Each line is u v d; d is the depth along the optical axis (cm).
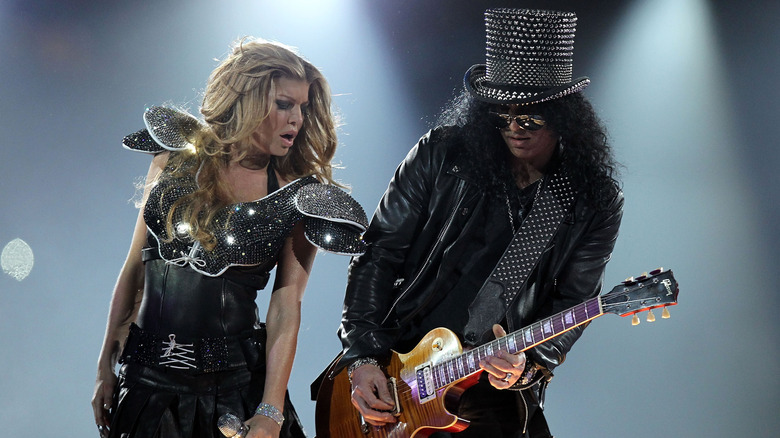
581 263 1173
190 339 1099
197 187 1111
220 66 1139
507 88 1109
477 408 1187
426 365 1148
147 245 1137
